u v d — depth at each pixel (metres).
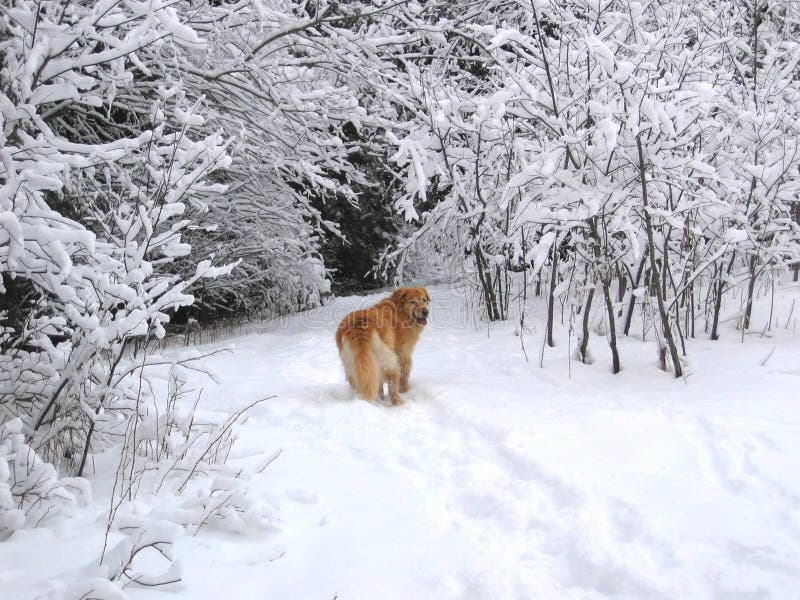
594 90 6.30
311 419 5.02
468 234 8.90
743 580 2.40
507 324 8.29
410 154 7.85
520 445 4.06
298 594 2.43
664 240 6.08
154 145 4.62
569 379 5.76
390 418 5.14
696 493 3.22
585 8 7.34
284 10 8.93
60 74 4.49
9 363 3.94
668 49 6.62
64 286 3.56
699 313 7.08
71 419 3.72
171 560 2.58
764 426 4.04
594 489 3.35
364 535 2.96
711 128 6.83
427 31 9.16
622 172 5.99
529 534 3.00
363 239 15.88
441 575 2.57
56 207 7.08
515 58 9.15
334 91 8.61
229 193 10.98
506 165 8.25
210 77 8.07
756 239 6.49
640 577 2.48
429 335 8.50
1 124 3.69
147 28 4.64
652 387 5.30
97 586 2.18
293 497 3.43
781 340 6.19
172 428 4.29
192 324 12.87
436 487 3.63
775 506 3.02
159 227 9.92
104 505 3.25
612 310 5.84
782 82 7.65
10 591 2.29
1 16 4.92
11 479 3.14
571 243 6.79
